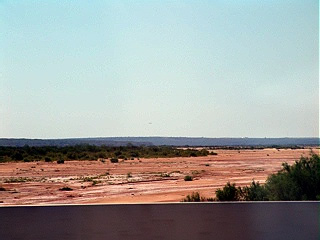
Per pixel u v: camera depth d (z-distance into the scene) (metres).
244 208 11.71
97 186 47.69
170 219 11.46
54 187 46.88
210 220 11.58
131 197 37.31
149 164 81.56
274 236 11.73
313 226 11.87
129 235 11.33
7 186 48.12
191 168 70.75
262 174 56.91
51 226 11.22
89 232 11.27
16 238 11.14
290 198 24.47
